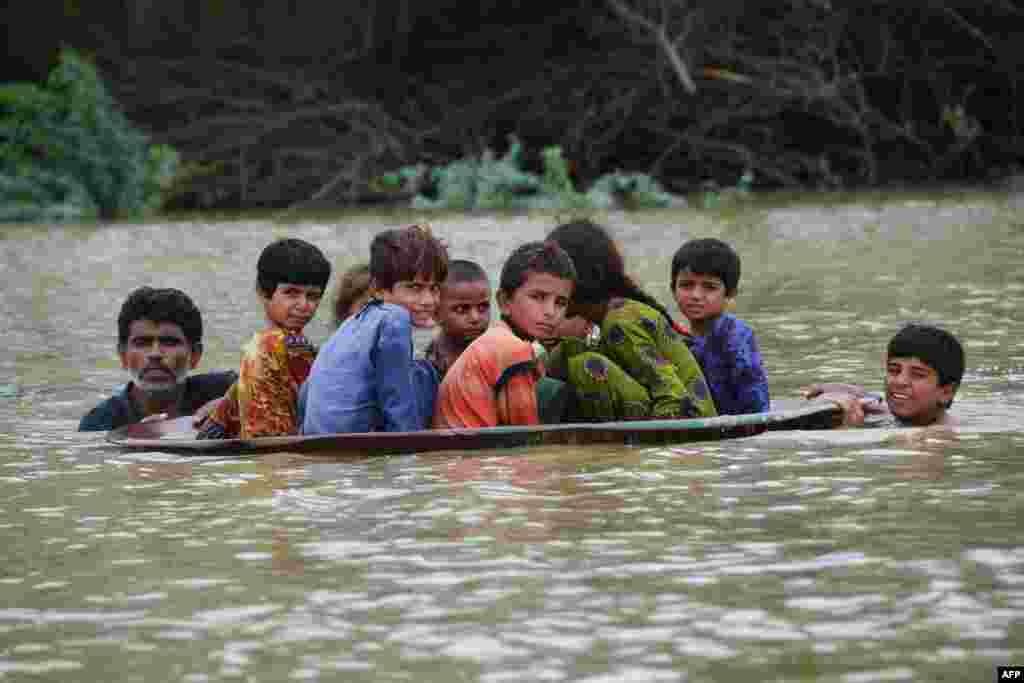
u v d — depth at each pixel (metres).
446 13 83.38
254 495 14.55
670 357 18.36
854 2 76.25
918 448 16.27
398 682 9.19
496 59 81.94
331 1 81.69
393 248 18.02
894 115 79.88
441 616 10.45
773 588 10.86
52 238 54.62
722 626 10.04
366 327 17.55
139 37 80.38
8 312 32.88
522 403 17.36
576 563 11.69
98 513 14.02
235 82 80.31
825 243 45.12
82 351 27.06
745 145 78.06
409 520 13.26
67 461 16.80
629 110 75.19
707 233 50.12
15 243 52.38
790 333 27.08
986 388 20.59
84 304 34.25
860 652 9.47
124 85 79.00
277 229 56.59
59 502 14.56
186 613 10.69
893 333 26.59
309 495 14.46
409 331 17.41
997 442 16.55
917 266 37.59
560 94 79.19
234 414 18.28
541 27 82.19
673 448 16.53
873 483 14.34
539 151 78.94
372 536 12.73
